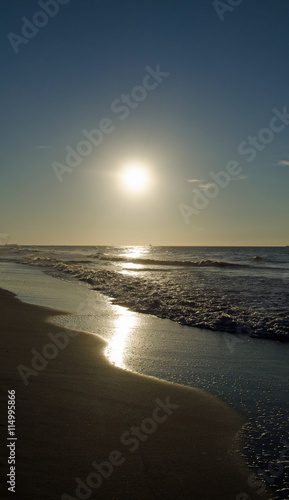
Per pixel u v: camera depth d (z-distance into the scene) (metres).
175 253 81.00
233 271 30.34
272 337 8.66
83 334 8.47
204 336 8.74
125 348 7.55
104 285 18.22
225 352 7.44
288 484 3.29
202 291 16.55
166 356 7.10
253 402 5.03
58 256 54.72
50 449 3.57
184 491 3.12
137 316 11.01
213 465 3.53
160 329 9.41
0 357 6.34
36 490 2.98
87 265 36.34
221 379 5.91
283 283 20.33
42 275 23.08
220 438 4.04
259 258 51.88
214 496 3.09
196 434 4.10
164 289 17.12
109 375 5.85
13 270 26.52
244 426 4.33
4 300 12.50
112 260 45.44
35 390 5.00
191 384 5.67
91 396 4.95
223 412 4.69
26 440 3.71
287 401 5.08
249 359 6.98
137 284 18.91
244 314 11.05
